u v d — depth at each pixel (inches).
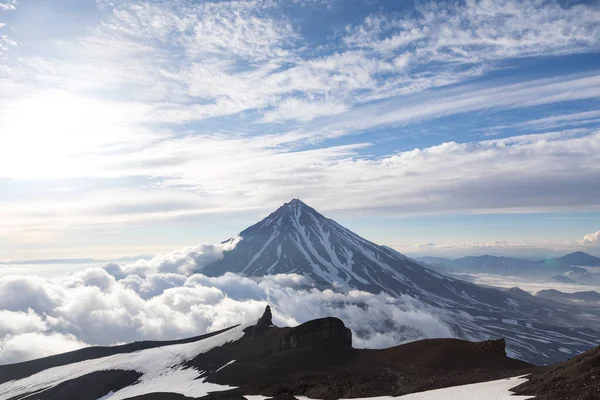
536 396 1760.6
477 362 3211.1
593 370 1768.0
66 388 5093.5
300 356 4414.4
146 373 5383.9
